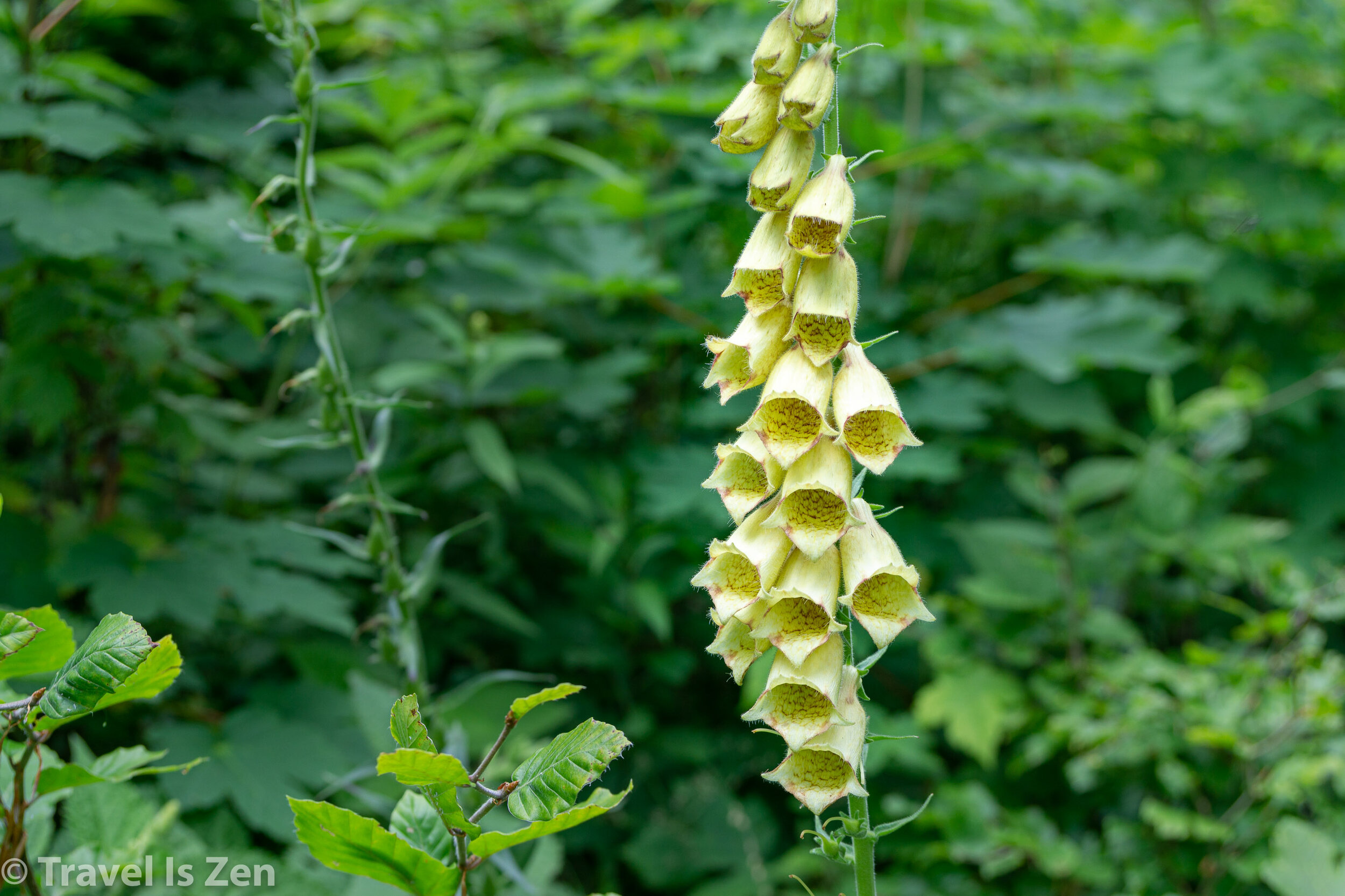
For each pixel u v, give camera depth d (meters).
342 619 2.95
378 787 2.26
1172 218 5.29
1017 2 4.61
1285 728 3.01
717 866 3.57
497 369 3.95
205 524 3.07
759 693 3.16
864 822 1.29
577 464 4.11
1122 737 3.19
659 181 4.46
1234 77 4.59
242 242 3.21
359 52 5.00
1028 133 5.26
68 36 3.57
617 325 4.36
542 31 4.95
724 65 4.95
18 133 2.61
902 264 4.88
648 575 4.02
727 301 4.01
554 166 4.87
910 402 4.03
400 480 3.62
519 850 2.42
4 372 2.79
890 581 1.29
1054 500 4.01
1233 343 5.12
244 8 4.19
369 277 4.41
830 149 1.24
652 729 3.83
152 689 1.31
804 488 1.21
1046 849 3.13
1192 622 4.35
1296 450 4.90
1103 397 4.78
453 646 3.73
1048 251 4.32
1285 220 4.62
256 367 3.89
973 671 3.69
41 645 1.34
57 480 3.22
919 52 4.28
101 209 2.69
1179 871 3.08
